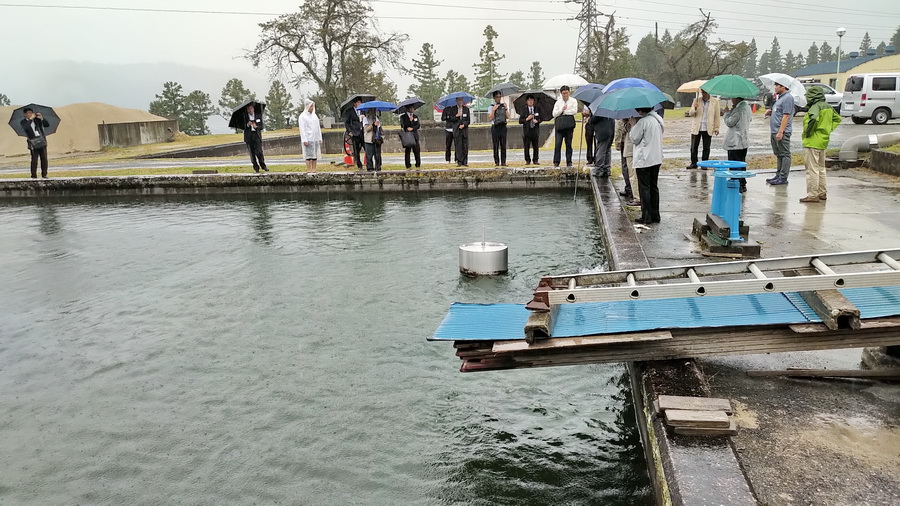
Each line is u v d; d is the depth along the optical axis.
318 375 5.61
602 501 3.66
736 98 9.98
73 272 9.61
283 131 43.12
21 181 17.98
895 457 3.02
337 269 9.13
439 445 4.38
